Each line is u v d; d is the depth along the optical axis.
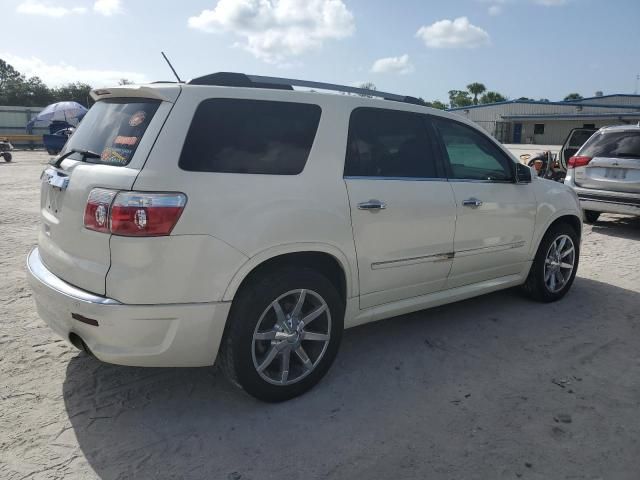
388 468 2.71
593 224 9.74
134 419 3.08
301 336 3.30
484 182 4.39
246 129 3.10
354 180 3.48
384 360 3.90
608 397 3.44
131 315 2.74
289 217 3.10
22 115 40.50
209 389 3.43
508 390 3.51
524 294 5.33
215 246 2.85
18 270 5.80
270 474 2.65
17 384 3.42
